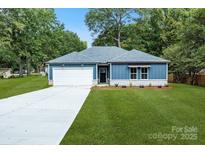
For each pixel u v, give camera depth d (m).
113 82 35.56
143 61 35.12
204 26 33.56
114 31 63.28
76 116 13.66
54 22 72.56
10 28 51.50
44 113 14.60
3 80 49.78
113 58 36.88
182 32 36.22
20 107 16.83
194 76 40.03
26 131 10.49
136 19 61.72
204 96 22.97
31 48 63.69
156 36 57.28
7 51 59.38
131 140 9.24
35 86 35.66
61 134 10.04
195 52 36.72
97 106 17.14
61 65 36.81
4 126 11.39
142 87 33.75
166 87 33.59
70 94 25.06
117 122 12.17
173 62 43.16
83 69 36.84
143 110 15.52
